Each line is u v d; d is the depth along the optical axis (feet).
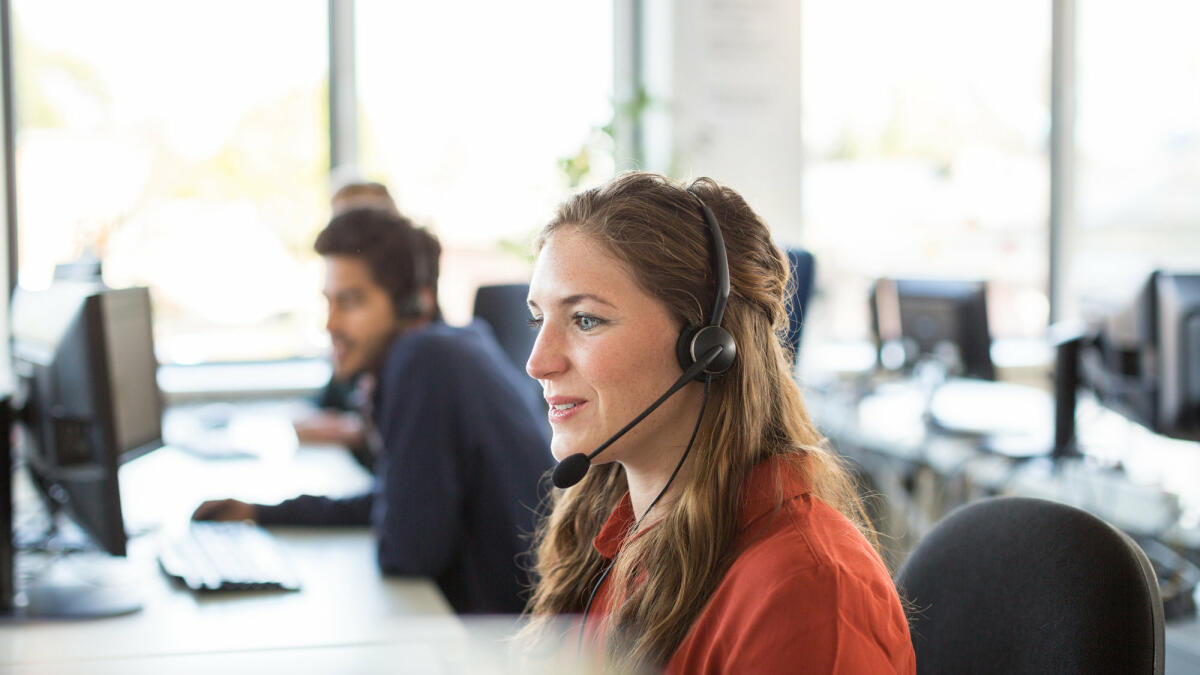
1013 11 16.76
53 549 6.23
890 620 2.63
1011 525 3.33
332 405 11.08
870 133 16.30
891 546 3.92
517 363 7.99
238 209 14.40
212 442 10.01
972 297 11.90
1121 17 16.48
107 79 13.87
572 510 3.75
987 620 3.29
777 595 2.59
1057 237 17.24
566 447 3.04
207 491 7.98
